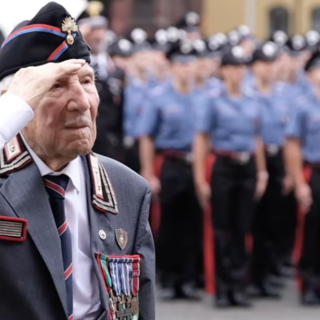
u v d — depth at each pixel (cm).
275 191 1784
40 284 487
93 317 509
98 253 511
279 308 1571
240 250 1560
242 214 1553
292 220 1812
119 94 1474
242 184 1548
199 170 1548
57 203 504
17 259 485
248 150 1548
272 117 1820
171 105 1630
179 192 1627
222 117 1536
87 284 509
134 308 522
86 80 506
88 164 527
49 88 474
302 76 2189
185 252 1642
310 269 1598
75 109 491
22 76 475
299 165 1594
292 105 1711
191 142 1630
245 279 1566
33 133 498
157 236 1634
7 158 504
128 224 531
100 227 517
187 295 1641
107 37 2089
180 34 2109
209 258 1560
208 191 1546
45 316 486
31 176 499
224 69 1552
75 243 508
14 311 483
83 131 497
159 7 4519
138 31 2089
